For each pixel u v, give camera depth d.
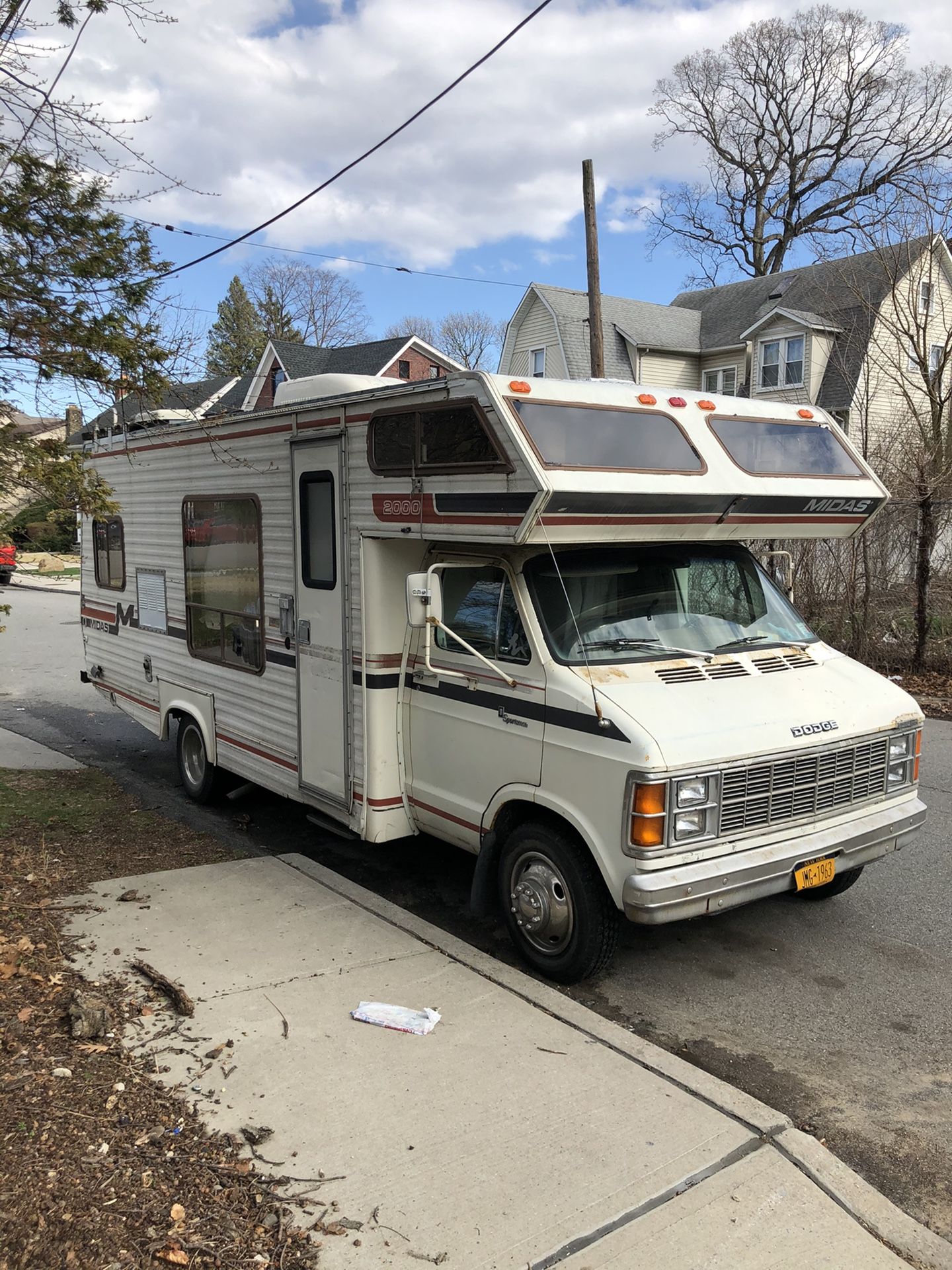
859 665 4.98
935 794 7.41
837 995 4.33
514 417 3.88
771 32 32.59
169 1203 2.61
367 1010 3.71
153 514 7.32
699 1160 2.88
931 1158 3.18
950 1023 4.09
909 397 12.54
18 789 7.08
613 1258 2.50
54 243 4.97
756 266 35.91
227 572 6.33
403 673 5.03
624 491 3.93
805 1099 3.52
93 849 5.72
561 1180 2.77
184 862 5.58
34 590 26.84
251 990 3.87
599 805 3.86
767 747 3.97
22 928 4.38
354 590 5.02
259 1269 2.40
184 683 7.09
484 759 4.50
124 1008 3.67
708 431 4.52
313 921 4.60
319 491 5.27
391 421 4.58
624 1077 3.34
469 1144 2.93
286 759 5.84
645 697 3.99
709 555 4.99
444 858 6.10
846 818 4.36
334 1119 3.03
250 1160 2.81
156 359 5.25
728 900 3.85
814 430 5.06
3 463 4.81
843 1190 2.81
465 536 4.17
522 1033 3.61
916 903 5.39
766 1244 2.58
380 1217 2.60
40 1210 2.53
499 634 4.43
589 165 17.05
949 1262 2.59
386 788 5.05
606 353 27.34
